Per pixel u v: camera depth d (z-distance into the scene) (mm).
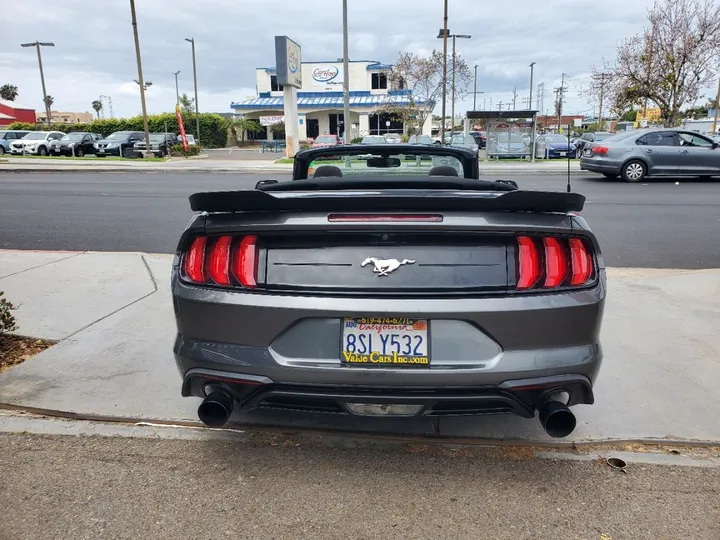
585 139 29797
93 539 2186
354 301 2336
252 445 2848
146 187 15477
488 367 2326
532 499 2439
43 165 23172
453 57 29828
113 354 3889
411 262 2352
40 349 3990
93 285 5547
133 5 27625
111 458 2717
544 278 2361
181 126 33188
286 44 27422
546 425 2352
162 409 3148
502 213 2361
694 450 2803
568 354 2391
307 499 2436
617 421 3043
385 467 2672
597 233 8469
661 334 4293
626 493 2479
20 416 3068
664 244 7715
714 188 14273
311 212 2363
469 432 2969
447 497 2455
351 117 49719
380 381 2352
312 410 2518
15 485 2498
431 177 3736
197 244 2506
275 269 2414
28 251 7121
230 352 2449
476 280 2350
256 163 26469
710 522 2295
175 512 2346
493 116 24234
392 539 2199
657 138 15805
